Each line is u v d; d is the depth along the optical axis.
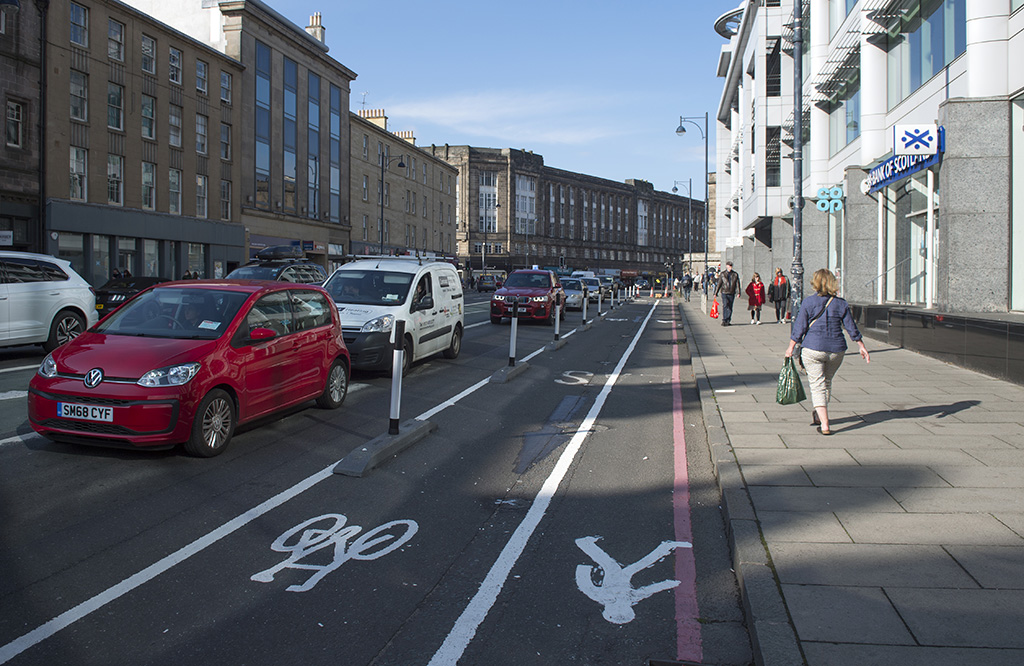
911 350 15.33
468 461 7.14
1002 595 3.77
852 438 7.39
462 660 3.50
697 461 7.25
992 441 7.11
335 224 48.66
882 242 21.14
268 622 3.85
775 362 14.19
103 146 30.14
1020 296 13.99
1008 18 14.07
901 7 19.16
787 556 4.35
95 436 6.36
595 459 7.32
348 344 11.23
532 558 4.78
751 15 37.69
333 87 48.38
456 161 90.44
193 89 35.22
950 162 14.37
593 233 108.31
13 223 26.92
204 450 6.72
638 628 3.84
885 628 3.44
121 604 4.01
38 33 27.23
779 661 3.15
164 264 33.88
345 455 7.16
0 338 12.09
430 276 13.46
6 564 4.47
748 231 45.34
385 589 4.27
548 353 16.34
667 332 23.17
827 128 27.94
